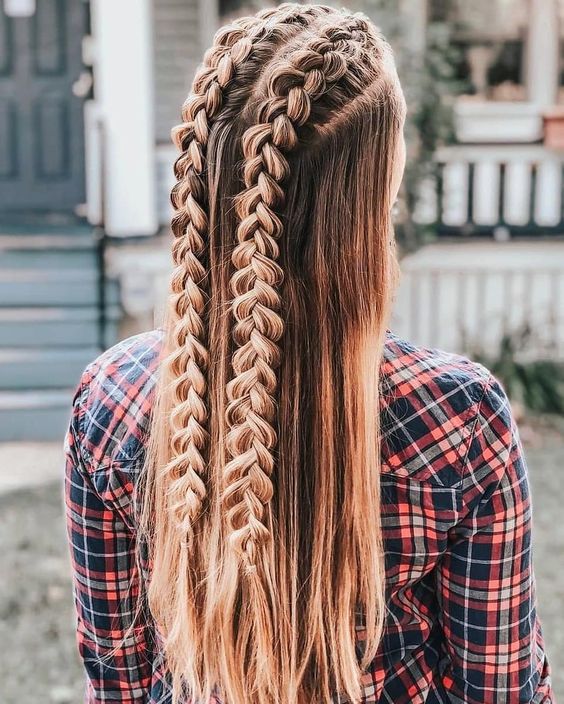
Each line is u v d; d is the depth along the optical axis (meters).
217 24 7.61
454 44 7.68
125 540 1.04
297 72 0.87
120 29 6.57
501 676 0.98
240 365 0.89
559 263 6.78
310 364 0.90
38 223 6.64
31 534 4.34
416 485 0.94
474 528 0.95
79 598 1.08
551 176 7.35
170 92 7.58
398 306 6.99
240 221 0.89
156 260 6.65
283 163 0.87
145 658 1.09
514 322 7.19
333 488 0.91
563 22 7.59
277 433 0.91
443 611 1.00
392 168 0.92
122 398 1.01
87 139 6.86
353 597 0.93
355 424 0.90
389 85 0.92
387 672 0.98
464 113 7.61
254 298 0.88
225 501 0.91
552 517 4.58
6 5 6.73
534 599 1.01
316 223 0.89
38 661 3.23
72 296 6.02
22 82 6.80
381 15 5.92
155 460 0.97
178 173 0.95
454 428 0.94
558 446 5.75
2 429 5.70
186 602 0.95
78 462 1.02
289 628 0.92
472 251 6.77
